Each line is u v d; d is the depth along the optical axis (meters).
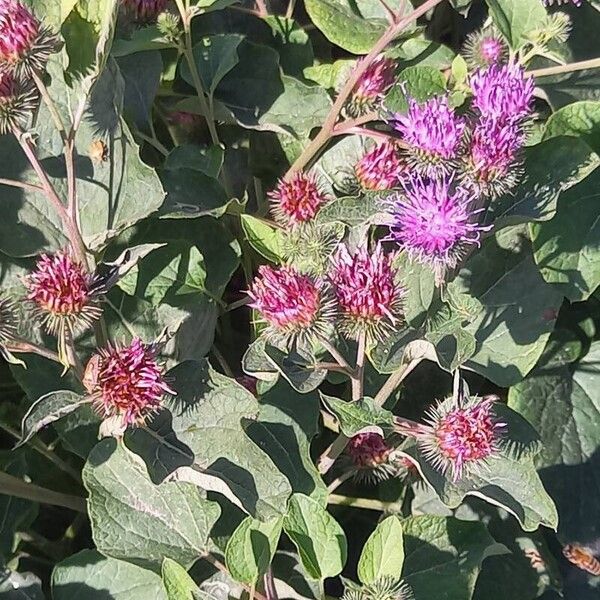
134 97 0.28
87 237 0.26
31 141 0.22
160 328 0.25
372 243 0.25
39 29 0.22
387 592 0.20
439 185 0.21
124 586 0.23
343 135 0.28
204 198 0.26
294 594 0.24
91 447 0.25
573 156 0.24
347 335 0.23
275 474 0.22
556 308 0.27
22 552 0.27
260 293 0.22
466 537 0.24
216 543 0.24
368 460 0.25
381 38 0.26
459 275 0.28
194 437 0.22
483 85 0.23
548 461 0.28
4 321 0.22
